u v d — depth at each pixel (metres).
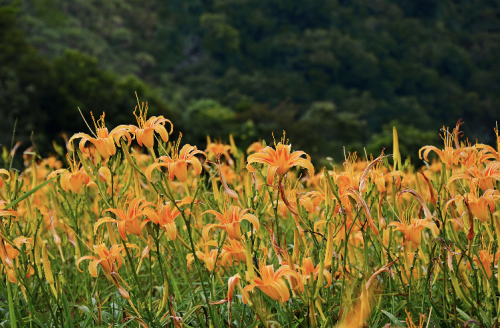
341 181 2.04
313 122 43.53
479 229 2.08
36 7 72.25
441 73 99.31
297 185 2.19
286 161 1.81
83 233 2.93
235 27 102.44
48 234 2.97
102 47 77.69
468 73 99.06
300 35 101.19
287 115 43.22
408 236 1.90
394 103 88.62
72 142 1.96
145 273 2.83
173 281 2.13
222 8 103.06
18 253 1.97
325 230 2.02
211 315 1.85
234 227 1.74
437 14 108.06
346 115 45.44
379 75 94.62
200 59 95.81
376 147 34.56
